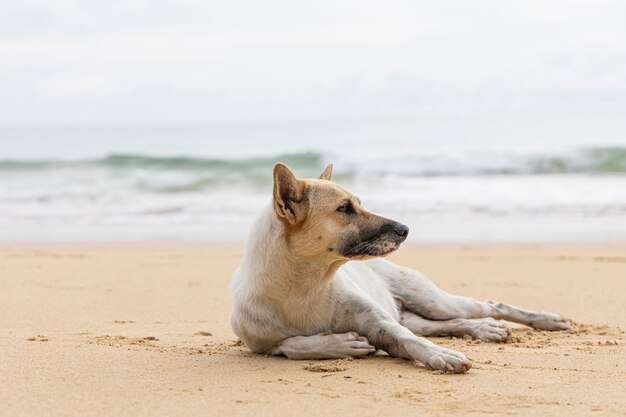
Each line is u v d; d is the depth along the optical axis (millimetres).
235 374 5516
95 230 19047
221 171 29797
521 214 20062
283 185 5738
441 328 7402
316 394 4918
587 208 20656
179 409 4594
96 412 4547
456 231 17812
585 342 7016
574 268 12602
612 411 4531
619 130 46406
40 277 11883
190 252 15305
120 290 10719
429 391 4988
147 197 24562
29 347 6516
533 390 5023
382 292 7277
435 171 28953
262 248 5977
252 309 6102
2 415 4500
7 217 21328
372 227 5848
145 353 6336
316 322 6137
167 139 48969
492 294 10352
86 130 59750
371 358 6031
